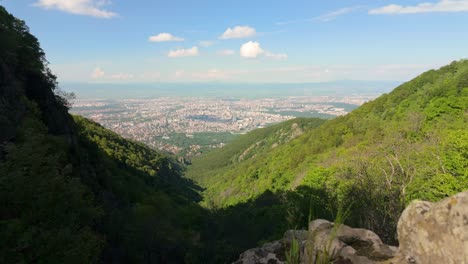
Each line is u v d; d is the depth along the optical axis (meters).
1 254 7.03
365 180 14.47
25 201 8.30
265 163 103.50
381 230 10.61
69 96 42.84
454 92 56.06
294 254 2.35
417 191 15.30
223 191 104.75
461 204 2.73
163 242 31.80
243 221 39.69
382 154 19.23
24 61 32.03
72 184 9.80
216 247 29.80
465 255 2.52
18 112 24.72
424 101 64.06
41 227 8.21
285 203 28.73
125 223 31.30
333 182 23.73
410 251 3.23
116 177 53.41
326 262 2.20
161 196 63.19
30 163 9.29
